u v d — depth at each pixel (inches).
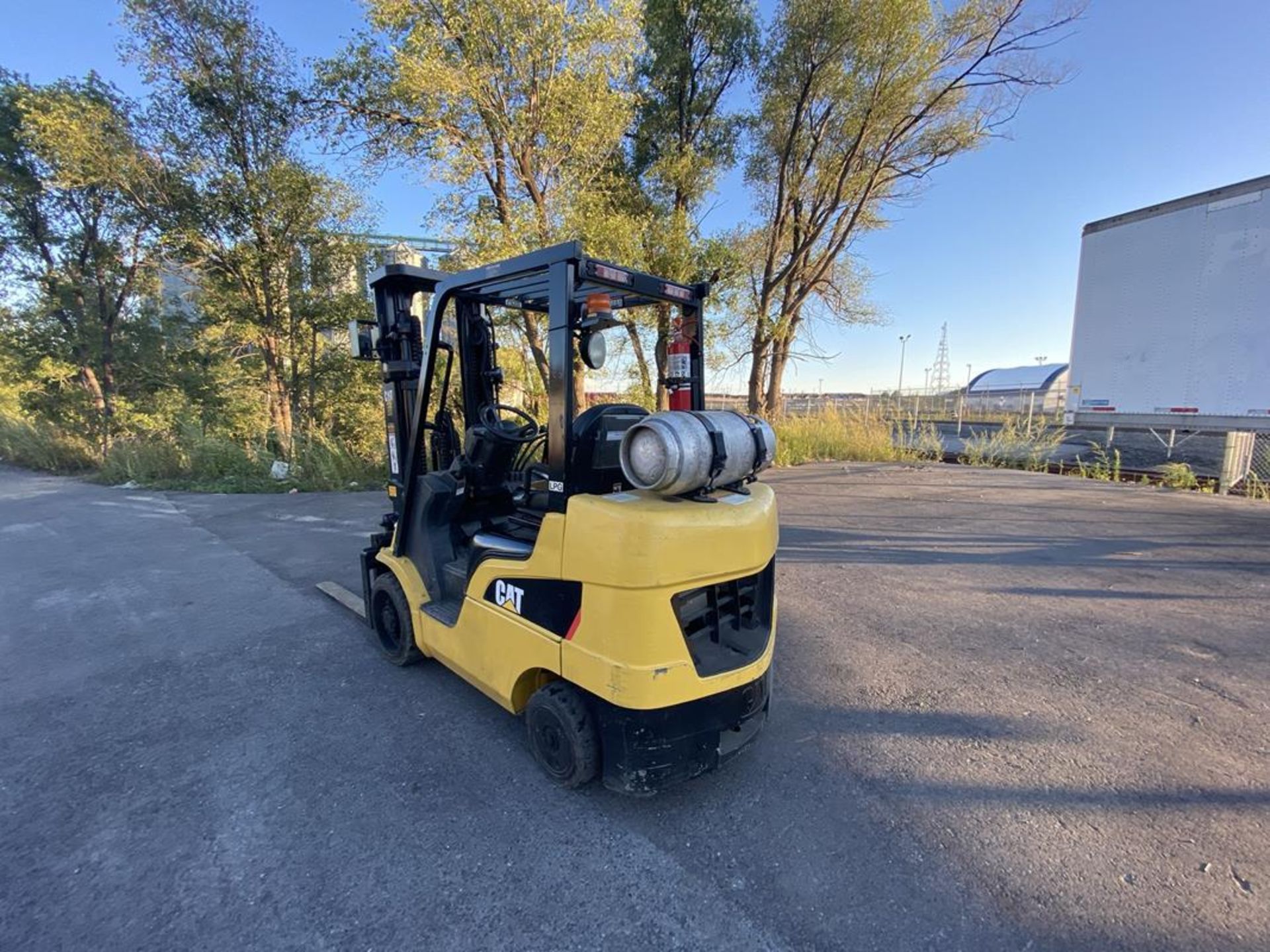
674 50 504.1
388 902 78.9
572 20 369.7
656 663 87.1
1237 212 361.1
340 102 418.3
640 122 530.6
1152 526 283.7
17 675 146.9
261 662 152.8
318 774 106.8
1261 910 77.1
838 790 102.1
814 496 363.6
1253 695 132.0
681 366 126.1
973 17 450.9
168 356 626.8
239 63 476.4
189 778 106.0
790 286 582.6
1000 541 261.0
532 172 407.8
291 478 443.8
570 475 97.3
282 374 561.9
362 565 169.9
